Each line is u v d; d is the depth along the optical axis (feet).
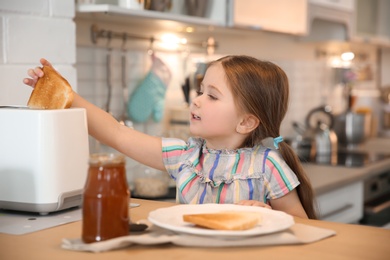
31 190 4.04
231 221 3.27
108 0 7.22
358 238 3.41
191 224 3.41
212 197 4.58
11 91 5.24
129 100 8.29
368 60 15.72
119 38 8.11
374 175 10.52
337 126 13.26
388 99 15.85
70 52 5.84
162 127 9.00
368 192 10.48
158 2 7.27
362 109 14.40
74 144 4.17
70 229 3.66
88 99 7.77
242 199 4.55
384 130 15.90
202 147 4.88
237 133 4.81
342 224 3.79
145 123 8.70
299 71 12.65
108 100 7.91
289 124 12.33
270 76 4.88
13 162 4.08
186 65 9.34
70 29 5.83
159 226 3.29
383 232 3.56
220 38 10.01
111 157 3.22
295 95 12.53
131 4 6.70
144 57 8.55
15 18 5.24
